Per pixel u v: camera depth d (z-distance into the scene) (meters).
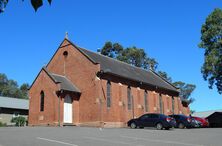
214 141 20.22
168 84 57.44
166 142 19.44
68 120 38.72
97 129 29.44
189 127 38.94
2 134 21.33
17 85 116.44
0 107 53.62
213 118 61.22
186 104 60.91
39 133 22.61
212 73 50.31
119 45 75.88
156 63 78.88
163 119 32.94
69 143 17.50
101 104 38.56
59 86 38.34
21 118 50.84
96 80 39.12
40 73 40.84
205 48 51.91
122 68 48.34
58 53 44.16
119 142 18.81
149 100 48.44
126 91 43.66
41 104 39.84
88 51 45.44
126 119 42.38
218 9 51.34
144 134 24.80
